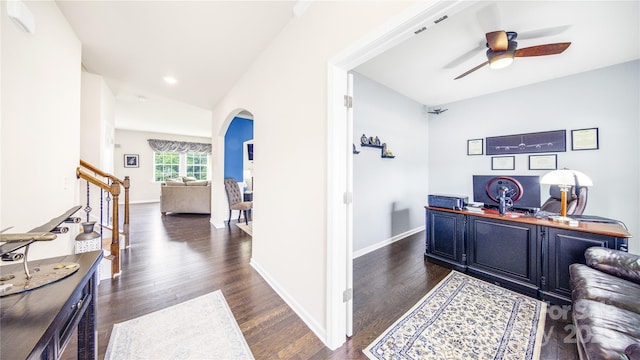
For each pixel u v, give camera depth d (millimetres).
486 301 2027
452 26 2139
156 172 8422
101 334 1577
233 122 5410
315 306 1676
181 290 2184
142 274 2510
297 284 1888
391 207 3746
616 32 2211
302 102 1830
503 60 2199
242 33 2232
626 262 1498
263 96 2525
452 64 2875
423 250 3369
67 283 857
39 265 979
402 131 3971
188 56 2684
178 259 2945
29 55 1486
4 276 869
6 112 1279
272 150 2309
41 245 1635
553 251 2008
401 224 3965
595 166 3029
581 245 1872
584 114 3100
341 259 1547
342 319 1549
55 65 1838
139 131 8008
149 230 4359
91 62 2855
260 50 2537
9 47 1293
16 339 587
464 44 2430
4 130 1266
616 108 2895
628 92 2820
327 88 1528
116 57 2723
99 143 3240
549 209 2697
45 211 1683
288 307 1948
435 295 2129
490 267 2422
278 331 1659
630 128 2816
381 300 2053
